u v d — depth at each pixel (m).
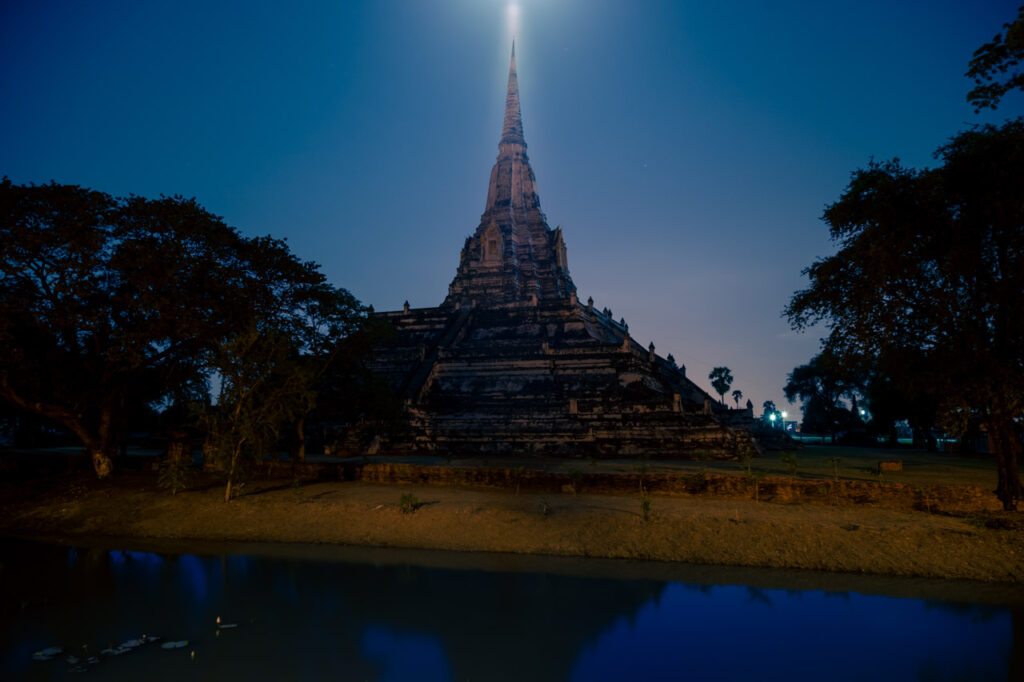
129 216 26.14
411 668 10.81
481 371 51.69
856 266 20.52
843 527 18.11
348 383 35.22
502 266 76.31
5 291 24.80
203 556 18.31
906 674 10.55
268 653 11.39
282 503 22.59
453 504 21.81
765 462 37.19
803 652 11.55
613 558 17.67
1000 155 17.39
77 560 18.03
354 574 16.33
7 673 10.46
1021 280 17.92
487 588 15.14
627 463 35.41
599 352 49.25
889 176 19.31
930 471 33.00
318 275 30.84
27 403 26.67
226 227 28.16
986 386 18.25
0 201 23.67
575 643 11.98
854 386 75.50
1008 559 16.09
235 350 24.55
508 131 88.12
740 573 16.31
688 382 63.28
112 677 10.31
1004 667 10.85
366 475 27.75
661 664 10.98
